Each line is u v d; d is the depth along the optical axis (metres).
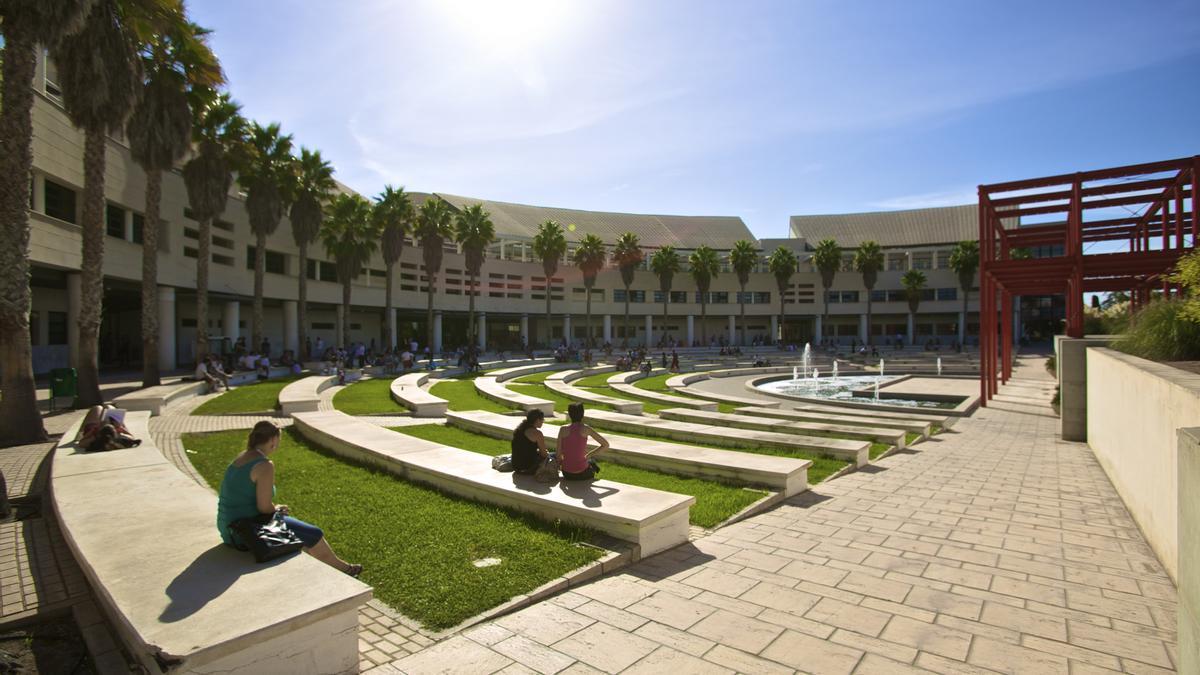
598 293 64.94
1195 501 2.25
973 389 26.02
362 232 38.03
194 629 3.05
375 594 4.36
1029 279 18.97
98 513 5.22
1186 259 8.80
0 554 5.29
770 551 5.65
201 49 18.05
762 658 3.59
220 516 4.28
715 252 64.81
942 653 3.70
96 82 13.09
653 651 3.65
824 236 77.69
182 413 15.02
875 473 9.41
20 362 10.92
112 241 23.41
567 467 6.59
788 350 59.06
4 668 3.51
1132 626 4.12
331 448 10.20
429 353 35.66
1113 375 8.90
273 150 28.52
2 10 10.71
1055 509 7.29
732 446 11.16
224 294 31.62
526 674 3.36
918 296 66.50
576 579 4.72
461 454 8.49
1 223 10.71
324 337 45.53
